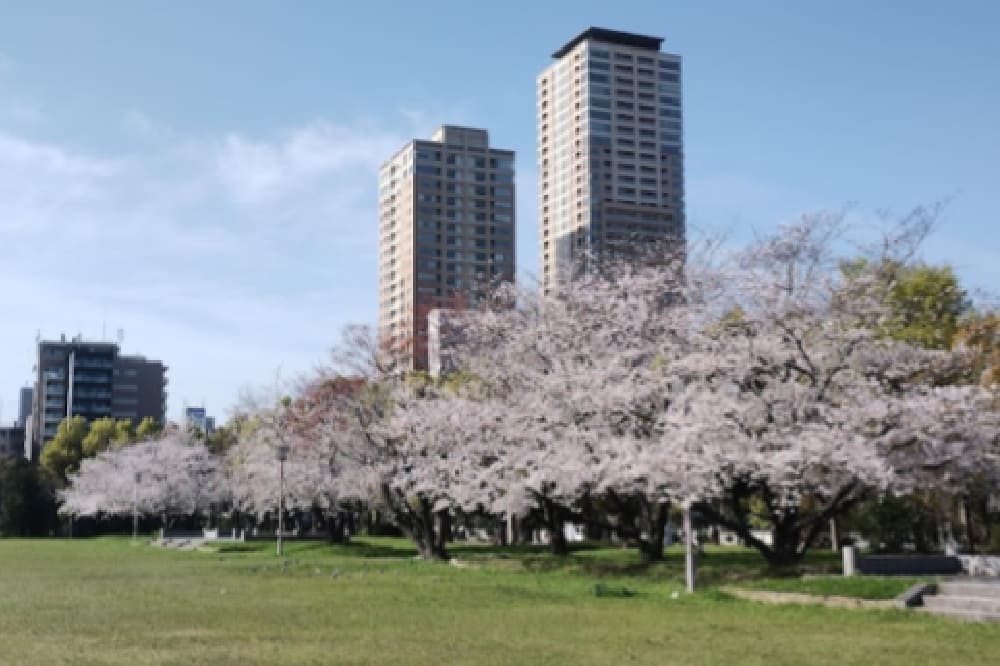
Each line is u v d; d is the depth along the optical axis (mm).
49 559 50125
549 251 154625
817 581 24406
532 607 23312
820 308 30344
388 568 39719
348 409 49406
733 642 17078
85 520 109312
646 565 34531
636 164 148000
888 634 18062
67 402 163000
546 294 39969
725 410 28656
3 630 19250
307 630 19016
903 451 27938
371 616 21484
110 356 165625
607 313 35438
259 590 28953
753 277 30922
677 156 151000
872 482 26562
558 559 39344
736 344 30219
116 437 111750
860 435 27203
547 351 36656
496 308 42031
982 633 18047
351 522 74375
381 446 47219
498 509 38688
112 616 21781
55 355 165125
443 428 40500
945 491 30078
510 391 39500
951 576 24406
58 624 20219
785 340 30031
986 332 33156
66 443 116625
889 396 28625
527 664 14695
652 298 34750
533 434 35000
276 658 15367
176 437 93125
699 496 28016
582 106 148000
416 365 53031
